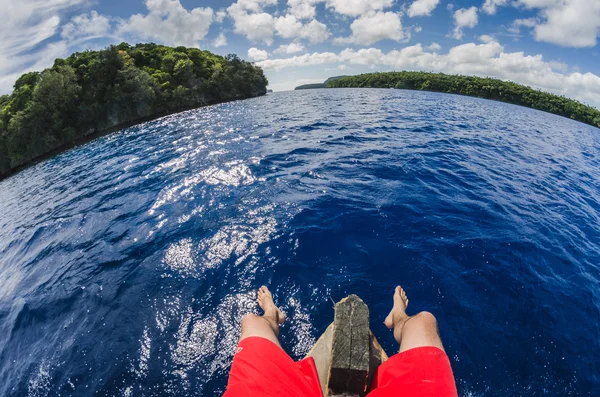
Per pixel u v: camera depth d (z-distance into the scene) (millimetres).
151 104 35344
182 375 3717
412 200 7656
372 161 10492
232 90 46969
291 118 20688
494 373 3684
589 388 3617
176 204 8367
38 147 28969
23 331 5012
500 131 18547
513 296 4848
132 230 7406
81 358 4172
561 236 6801
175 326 4422
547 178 10711
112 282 5598
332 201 7531
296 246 5828
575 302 4891
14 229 9688
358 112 22875
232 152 12742
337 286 4820
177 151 14422
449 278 5051
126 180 11375
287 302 4547
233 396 2162
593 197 9609
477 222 6859
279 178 9234
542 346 4078
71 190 12133
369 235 6133
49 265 6836
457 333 4129
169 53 46156
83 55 39656
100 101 33250
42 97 30328
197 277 5324
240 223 6844
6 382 4105
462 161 11258
